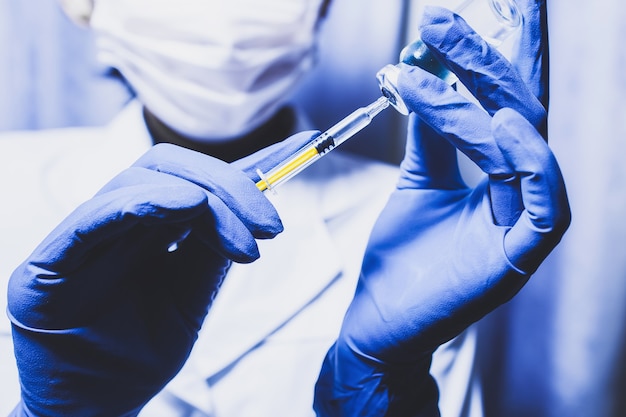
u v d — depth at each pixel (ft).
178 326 1.97
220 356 2.74
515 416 4.11
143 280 1.95
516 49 1.92
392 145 4.04
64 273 1.68
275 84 2.95
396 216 2.16
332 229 3.19
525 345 3.98
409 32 3.77
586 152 3.57
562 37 3.47
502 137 1.62
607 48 3.41
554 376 3.95
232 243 1.64
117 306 1.86
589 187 3.61
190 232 1.93
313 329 2.87
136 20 2.69
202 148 3.18
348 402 2.19
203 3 2.62
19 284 1.71
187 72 2.75
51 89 3.82
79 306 1.76
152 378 1.96
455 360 3.02
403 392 2.16
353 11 3.73
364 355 2.07
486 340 4.08
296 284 2.91
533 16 1.87
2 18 3.63
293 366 2.81
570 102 3.54
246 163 1.89
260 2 2.68
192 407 2.64
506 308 3.97
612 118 3.50
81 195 3.10
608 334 3.79
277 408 2.75
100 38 2.91
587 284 3.74
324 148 1.86
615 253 3.67
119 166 3.13
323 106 3.93
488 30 1.98
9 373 2.76
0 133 3.81
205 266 1.96
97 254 1.72
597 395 3.89
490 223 1.81
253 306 2.83
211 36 2.65
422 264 2.01
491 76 1.72
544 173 1.59
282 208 3.05
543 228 1.65
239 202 1.69
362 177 3.40
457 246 1.89
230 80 2.77
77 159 3.36
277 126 3.35
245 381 2.76
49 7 3.67
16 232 3.01
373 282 2.09
